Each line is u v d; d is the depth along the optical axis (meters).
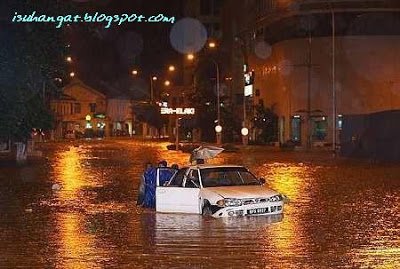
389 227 23.39
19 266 17.25
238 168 28.64
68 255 18.67
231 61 140.75
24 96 53.12
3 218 26.80
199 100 131.75
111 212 28.53
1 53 48.22
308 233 22.14
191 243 20.39
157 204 28.19
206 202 26.70
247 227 23.53
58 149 102.31
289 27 103.88
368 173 51.75
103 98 191.12
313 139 100.62
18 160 71.88
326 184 41.94
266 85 116.62
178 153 88.62
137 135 199.62
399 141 67.56
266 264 17.12
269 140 109.81
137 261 17.70
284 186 40.50
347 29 99.06
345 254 18.41
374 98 99.00
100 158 76.50
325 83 100.25
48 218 26.75
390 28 98.00
